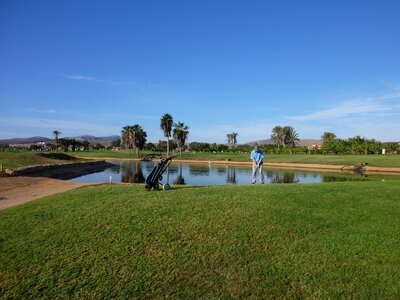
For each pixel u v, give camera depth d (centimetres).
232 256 587
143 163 6266
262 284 508
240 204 855
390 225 707
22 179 2161
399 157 5250
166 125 7588
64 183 1983
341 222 729
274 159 6216
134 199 943
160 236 663
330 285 504
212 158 7325
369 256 580
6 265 566
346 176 3488
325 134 10731
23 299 481
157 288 503
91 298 482
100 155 8731
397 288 491
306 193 987
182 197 952
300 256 585
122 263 568
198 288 502
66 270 550
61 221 759
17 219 790
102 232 686
